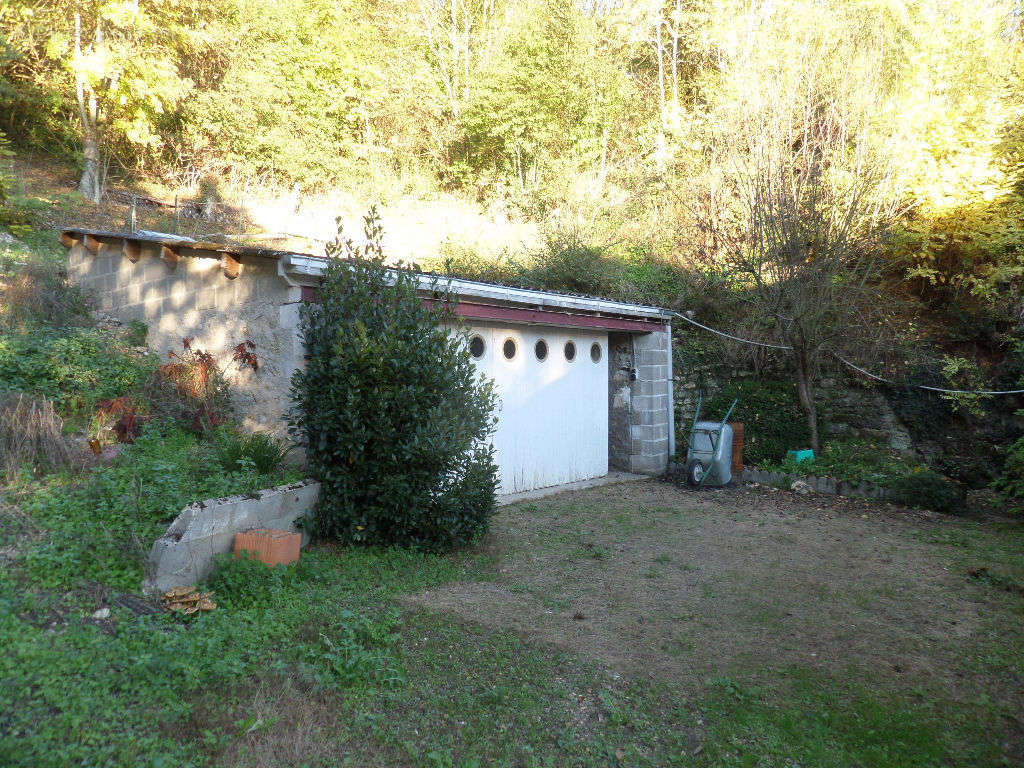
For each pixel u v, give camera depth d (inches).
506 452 361.7
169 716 133.0
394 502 234.8
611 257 536.4
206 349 301.0
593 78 720.3
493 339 351.3
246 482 225.5
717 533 297.1
